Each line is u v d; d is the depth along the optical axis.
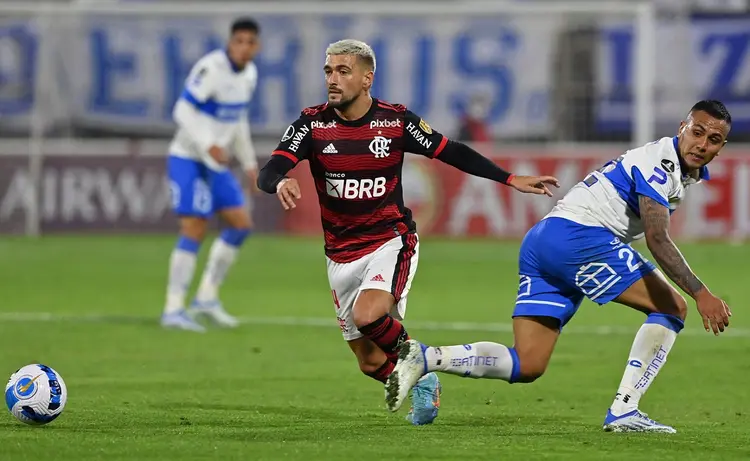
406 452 19.03
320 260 64.75
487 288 52.94
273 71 74.94
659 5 76.31
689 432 21.64
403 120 22.42
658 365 21.48
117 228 74.06
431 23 74.81
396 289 22.25
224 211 40.84
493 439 20.55
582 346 36.25
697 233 71.06
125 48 76.06
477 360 20.88
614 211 21.66
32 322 41.19
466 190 71.25
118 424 22.28
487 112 75.00
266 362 32.66
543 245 21.91
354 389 27.97
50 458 18.45
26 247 69.56
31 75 76.12
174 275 40.22
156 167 73.44
